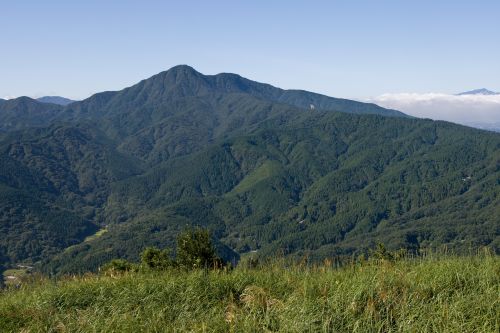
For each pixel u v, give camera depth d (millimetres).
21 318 8742
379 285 8023
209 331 7344
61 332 8000
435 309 7219
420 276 8516
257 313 7816
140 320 8047
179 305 8711
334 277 9164
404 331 6656
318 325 7047
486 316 6695
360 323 7023
